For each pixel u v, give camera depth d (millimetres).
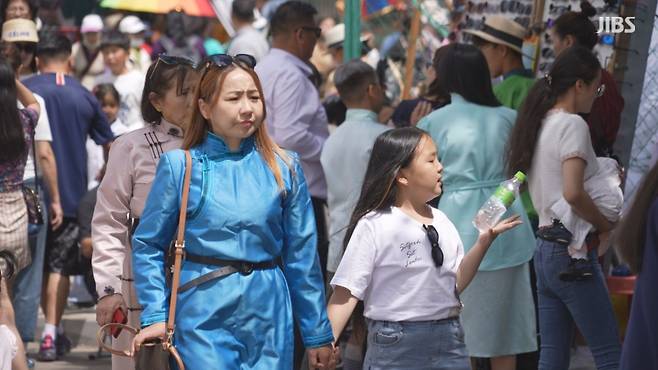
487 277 13164
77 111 18766
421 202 10453
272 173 9312
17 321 16453
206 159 9211
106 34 23391
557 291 12367
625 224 8219
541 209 12398
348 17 19312
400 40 22516
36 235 16234
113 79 23812
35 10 20188
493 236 10211
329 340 9461
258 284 9125
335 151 14828
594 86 12406
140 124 23219
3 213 14875
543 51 16188
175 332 9070
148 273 9117
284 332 9242
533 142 12422
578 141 12062
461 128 13336
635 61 14750
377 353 10305
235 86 9102
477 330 13195
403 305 10219
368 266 10227
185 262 9117
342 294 10289
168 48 29828
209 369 8906
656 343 7883
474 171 13281
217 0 26953
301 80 15289
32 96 15984
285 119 15094
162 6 28875
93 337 19750
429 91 15523
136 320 10875
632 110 14766
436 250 10250
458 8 18047
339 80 14875
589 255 12227
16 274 15711
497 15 16938
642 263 8086
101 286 10789
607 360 12242
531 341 13438
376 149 10492
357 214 10469
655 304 7906
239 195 9133
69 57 19234
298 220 9430
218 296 9008
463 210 13250
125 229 10914
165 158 9188
